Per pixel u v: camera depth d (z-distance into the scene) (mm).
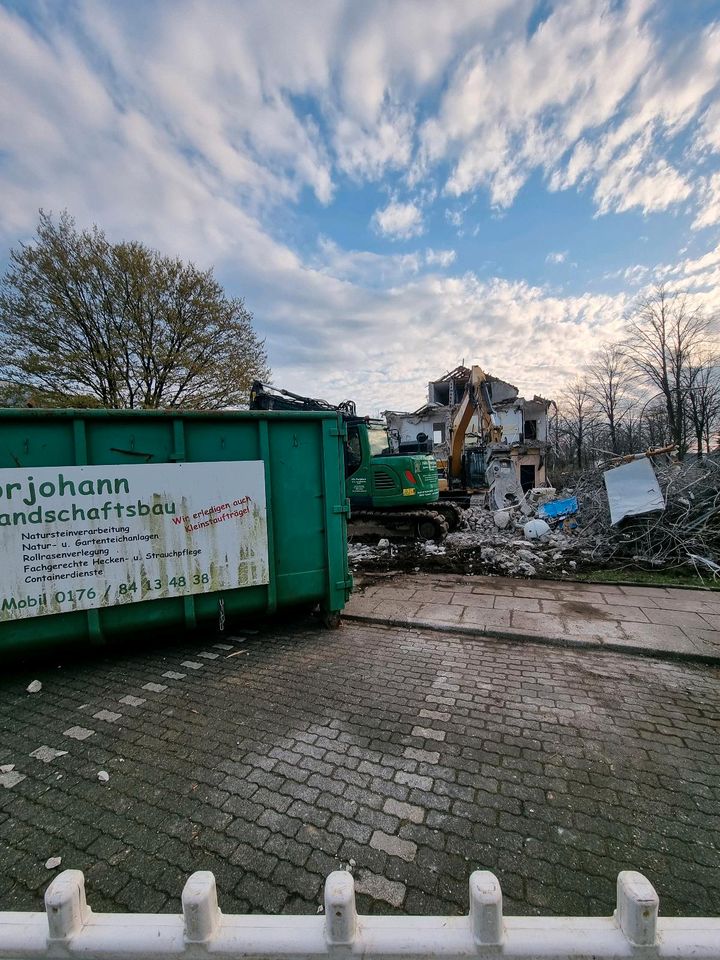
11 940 1108
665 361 28500
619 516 7852
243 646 4602
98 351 17375
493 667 4109
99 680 3881
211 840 2227
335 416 4836
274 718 3289
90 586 3932
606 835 2242
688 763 2783
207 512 4285
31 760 2850
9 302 16234
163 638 4758
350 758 2838
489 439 19188
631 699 3535
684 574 6973
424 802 2465
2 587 3697
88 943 1081
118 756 2881
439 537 9859
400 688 3717
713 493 7758
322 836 2246
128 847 2193
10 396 16531
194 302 18609
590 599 5922
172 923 1114
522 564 7500
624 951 1041
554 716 3301
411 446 11914
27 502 3719
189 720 3273
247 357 20219
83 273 16922
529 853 2139
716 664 4152
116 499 3969
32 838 2254
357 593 6328
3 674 3998
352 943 1062
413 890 1946
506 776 2670
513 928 1077
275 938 1077
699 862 2084
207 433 4328
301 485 4766
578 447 42625
